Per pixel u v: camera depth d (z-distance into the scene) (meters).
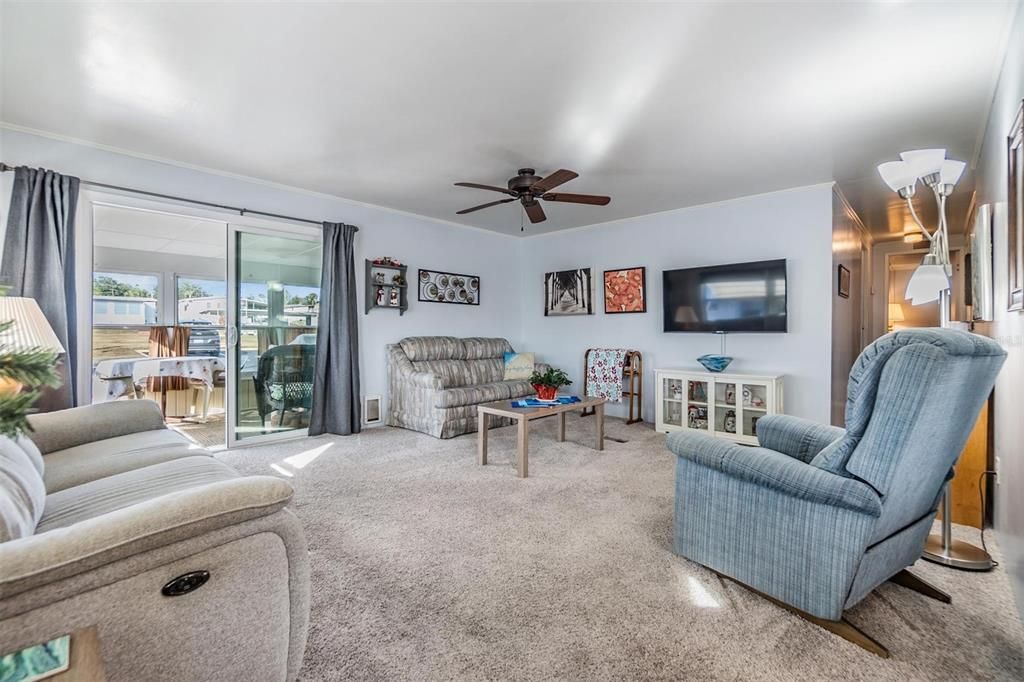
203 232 5.69
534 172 3.48
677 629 1.58
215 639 1.04
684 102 2.61
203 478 1.71
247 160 3.55
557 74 2.34
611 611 1.67
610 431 4.64
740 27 1.96
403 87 2.47
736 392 4.22
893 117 2.79
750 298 4.34
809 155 3.40
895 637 1.55
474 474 3.23
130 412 2.51
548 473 3.25
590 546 2.16
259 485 1.11
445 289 5.57
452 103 2.64
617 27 1.97
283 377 4.29
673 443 2.01
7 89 2.51
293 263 4.34
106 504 1.50
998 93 2.34
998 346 1.49
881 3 1.81
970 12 1.86
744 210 4.48
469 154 3.40
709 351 4.74
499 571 1.94
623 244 5.41
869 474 1.44
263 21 1.95
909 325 7.36
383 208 4.97
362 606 1.70
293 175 3.90
